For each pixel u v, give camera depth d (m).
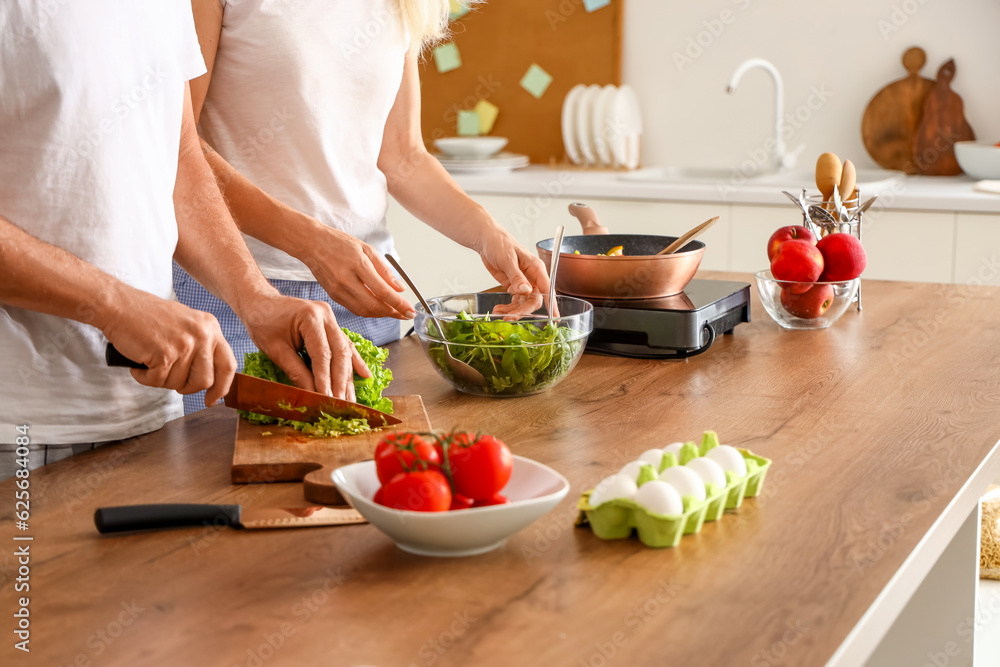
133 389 1.07
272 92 1.41
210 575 0.70
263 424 1.03
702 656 0.58
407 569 0.70
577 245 1.54
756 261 2.72
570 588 0.67
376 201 1.58
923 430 1.00
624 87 3.23
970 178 2.89
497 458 0.72
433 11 1.55
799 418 1.05
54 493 0.87
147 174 1.05
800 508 0.80
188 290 1.46
